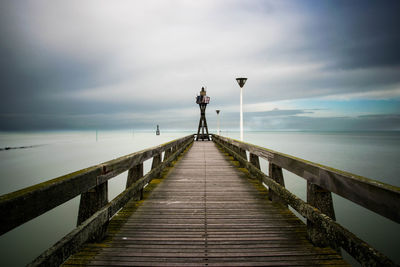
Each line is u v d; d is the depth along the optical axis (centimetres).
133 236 257
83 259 210
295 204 253
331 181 181
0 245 733
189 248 232
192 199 397
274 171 342
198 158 929
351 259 619
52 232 817
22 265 629
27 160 3072
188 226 285
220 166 740
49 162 2830
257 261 209
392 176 1741
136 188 329
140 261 209
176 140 801
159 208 351
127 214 325
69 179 161
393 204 119
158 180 538
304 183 1440
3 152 4631
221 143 1299
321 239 232
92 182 197
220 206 360
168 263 206
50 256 136
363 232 823
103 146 6303
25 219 121
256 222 297
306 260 210
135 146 6128
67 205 1102
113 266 201
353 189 153
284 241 246
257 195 421
